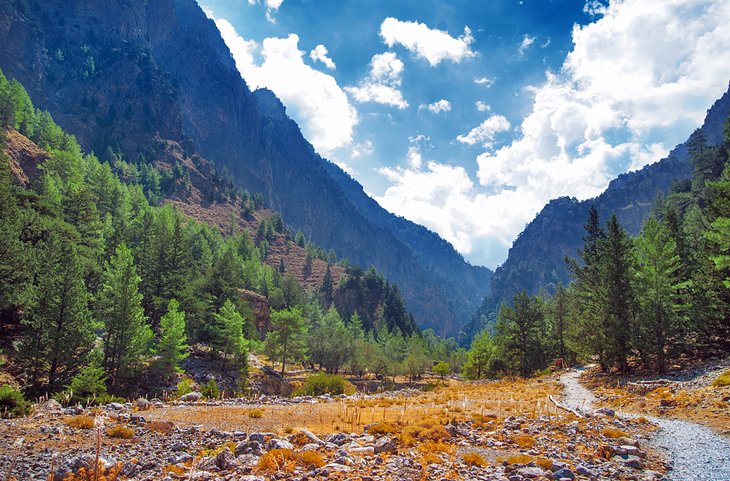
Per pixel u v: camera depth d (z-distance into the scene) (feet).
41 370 117.08
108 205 327.67
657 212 369.71
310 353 322.96
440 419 63.36
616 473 35.22
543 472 34.81
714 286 110.73
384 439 45.85
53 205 191.11
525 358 204.23
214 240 506.48
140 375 148.46
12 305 136.98
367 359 322.75
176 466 37.24
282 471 35.24
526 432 53.36
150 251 208.85
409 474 34.19
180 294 195.21
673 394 78.02
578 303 191.83
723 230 83.61
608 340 118.73
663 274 111.86
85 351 124.06
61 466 34.73
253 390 172.55
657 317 106.32
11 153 291.17
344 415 70.28
